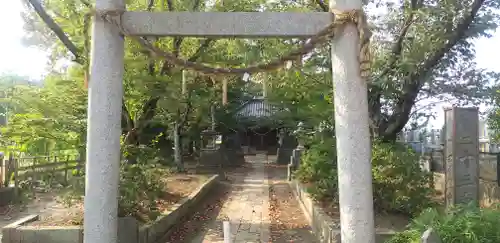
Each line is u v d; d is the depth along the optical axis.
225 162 24.75
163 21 4.85
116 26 4.86
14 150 12.88
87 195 4.80
